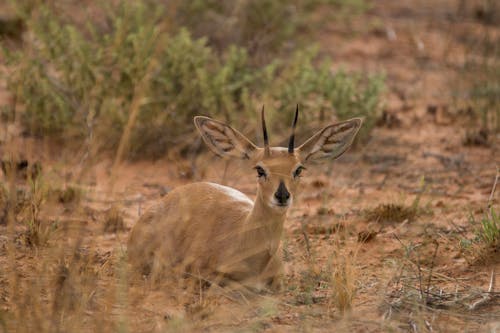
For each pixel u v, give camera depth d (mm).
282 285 13641
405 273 14266
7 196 17234
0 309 11562
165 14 27234
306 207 18750
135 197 19266
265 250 13430
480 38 36719
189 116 22797
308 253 14781
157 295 13086
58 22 24125
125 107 21344
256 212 13367
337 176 21391
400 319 12180
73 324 11125
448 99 28719
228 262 13492
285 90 23250
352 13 34094
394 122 25938
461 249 15375
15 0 24344
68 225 15727
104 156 21203
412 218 17641
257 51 27297
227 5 28688
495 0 41812
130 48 21844
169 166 21672
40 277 12641
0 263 14195
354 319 12133
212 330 11641
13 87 22219
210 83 22297
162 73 22250
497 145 23969
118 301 12391
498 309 12633
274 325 12000
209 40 27891
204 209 14414
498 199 19047
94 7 26609
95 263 14523
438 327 11875
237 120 22219
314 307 12695
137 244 14625
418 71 32438
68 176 19750
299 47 30609
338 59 33188
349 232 16734
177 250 14234
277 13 29312
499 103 26625
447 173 21562
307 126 23078
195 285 13672
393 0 44844
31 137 22484
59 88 22000
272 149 13609
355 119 14234
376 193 19875
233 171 21109
